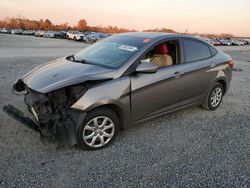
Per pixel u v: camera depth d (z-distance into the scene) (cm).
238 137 475
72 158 372
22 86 452
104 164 364
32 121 395
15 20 12800
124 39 495
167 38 482
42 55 1498
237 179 349
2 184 309
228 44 5391
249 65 1559
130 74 414
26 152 378
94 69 410
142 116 443
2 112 504
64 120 364
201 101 561
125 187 320
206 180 343
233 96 740
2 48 1877
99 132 397
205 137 466
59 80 381
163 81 453
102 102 378
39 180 321
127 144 423
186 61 504
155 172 353
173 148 419
